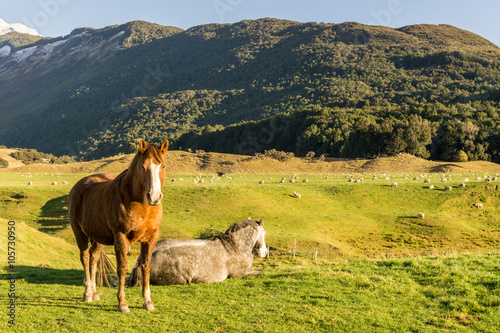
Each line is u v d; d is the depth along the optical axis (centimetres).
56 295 1022
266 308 923
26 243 2316
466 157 13200
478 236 4856
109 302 932
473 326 834
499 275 1130
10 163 18812
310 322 833
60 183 7581
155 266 1196
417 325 830
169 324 796
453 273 1171
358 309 922
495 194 6425
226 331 771
